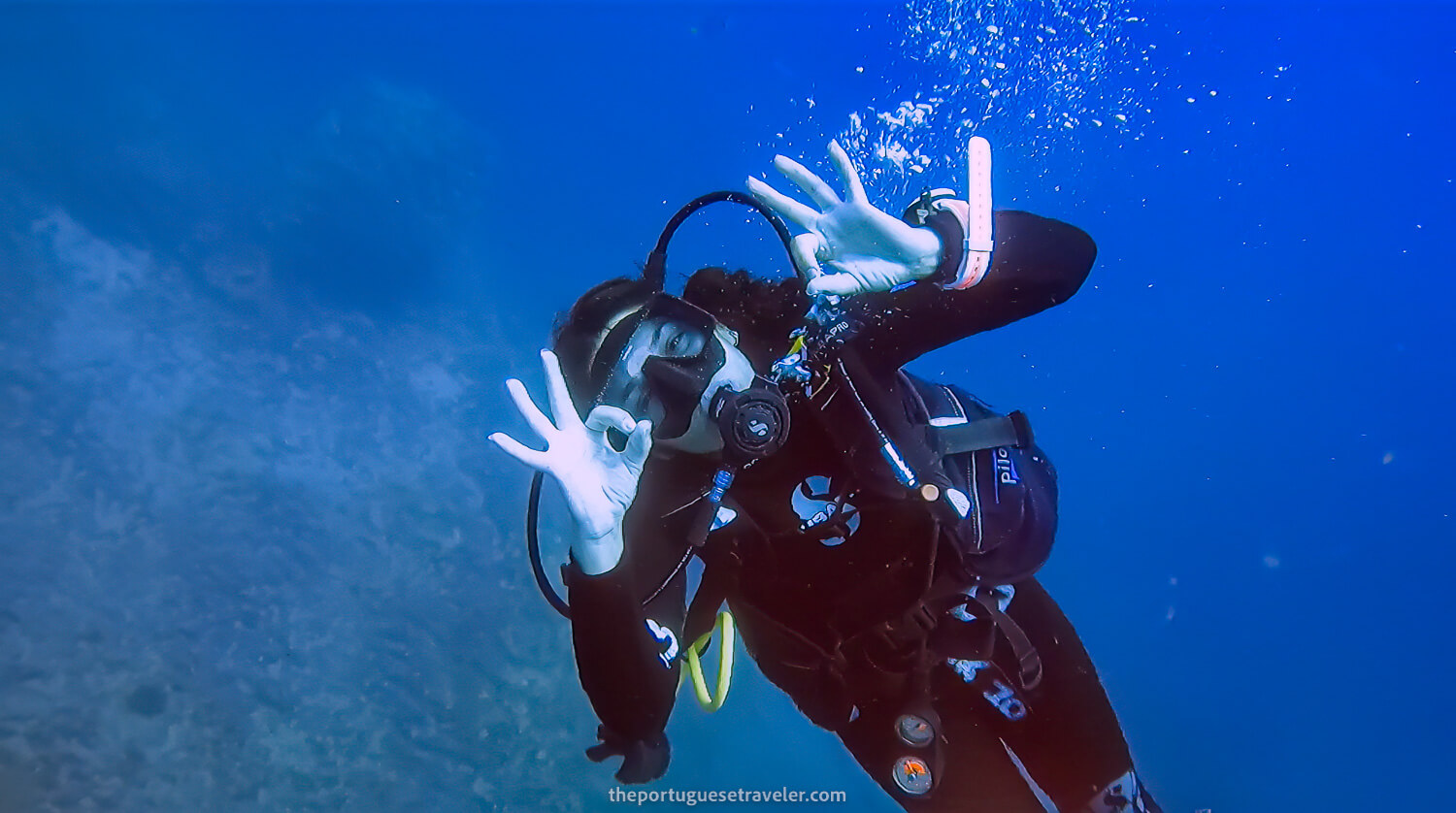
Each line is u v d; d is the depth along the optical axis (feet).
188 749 11.75
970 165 4.38
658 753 5.06
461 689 13.28
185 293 17.52
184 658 12.48
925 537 4.83
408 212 21.43
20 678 11.74
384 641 13.47
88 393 14.93
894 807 12.40
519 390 4.40
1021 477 5.36
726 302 5.25
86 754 11.38
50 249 16.89
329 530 14.48
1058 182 16.81
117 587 12.84
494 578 14.74
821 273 4.31
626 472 4.51
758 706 13.32
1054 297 4.83
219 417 15.47
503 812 12.26
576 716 13.39
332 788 11.91
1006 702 6.33
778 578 5.21
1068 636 6.59
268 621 13.14
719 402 4.35
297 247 19.40
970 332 4.91
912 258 4.10
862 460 4.79
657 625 5.08
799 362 4.75
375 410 16.98
